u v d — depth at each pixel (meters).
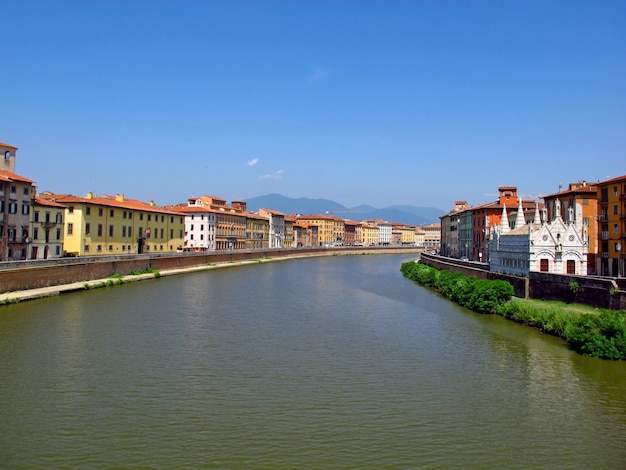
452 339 51.31
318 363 42.75
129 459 26.52
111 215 114.06
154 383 37.28
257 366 41.69
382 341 50.28
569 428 30.91
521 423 31.55
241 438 29.00
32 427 29.91
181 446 27.97
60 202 103.56
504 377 39.66
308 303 74.00
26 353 43.62
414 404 34.22
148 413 32.09
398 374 40.16
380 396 35.50
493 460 27.11
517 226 85.00
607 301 53.78
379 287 97.25
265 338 51.00
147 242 129.75
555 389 37.19
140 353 44.66
